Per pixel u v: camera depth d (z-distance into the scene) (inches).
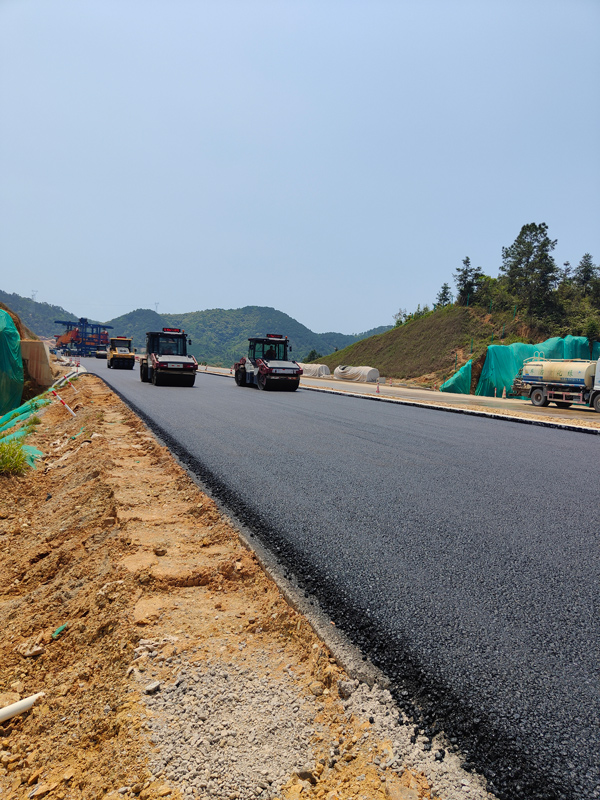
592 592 144.4
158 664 107.9
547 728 90.6
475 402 922.7
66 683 111.3
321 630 120.7
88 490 245.3
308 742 86.7
